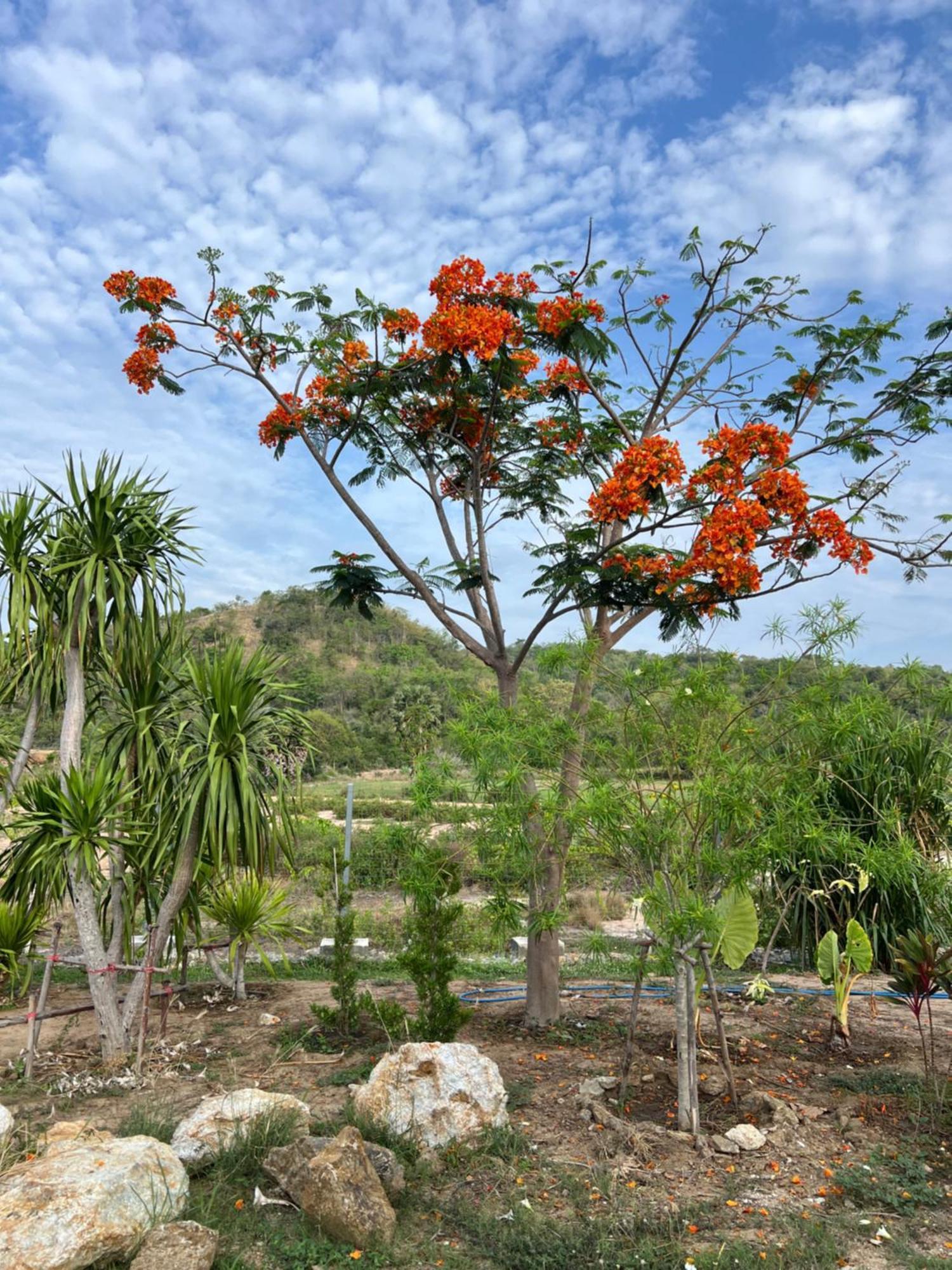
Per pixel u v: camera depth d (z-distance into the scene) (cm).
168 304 720
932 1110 498
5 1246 313
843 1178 413
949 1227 377
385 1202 372
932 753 826
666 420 809
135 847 639
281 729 641
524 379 705
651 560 657
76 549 639
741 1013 730
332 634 7425
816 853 512
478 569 738
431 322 653
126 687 655
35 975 901
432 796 546
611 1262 344
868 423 736
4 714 782
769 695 510
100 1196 339
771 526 651
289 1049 612
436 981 591
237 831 602
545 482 781
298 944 1077
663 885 497
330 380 728
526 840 530
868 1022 703
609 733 535
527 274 697
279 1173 390
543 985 677
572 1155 443
